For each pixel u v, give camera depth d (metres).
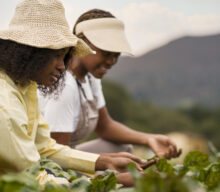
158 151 3.23
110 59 3.01
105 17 3.05
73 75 2.94
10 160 1.73
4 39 1.92
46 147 2.30
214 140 61.03
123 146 3.55
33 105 2.04
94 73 3.01
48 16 1.95
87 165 2.27
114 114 47.66
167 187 1.15
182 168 1.97
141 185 1.15
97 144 3.52
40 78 1.96
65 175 1.79
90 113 3.09
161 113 65.19
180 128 65.69
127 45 3.01
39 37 1.87
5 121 1.72
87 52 2.23
